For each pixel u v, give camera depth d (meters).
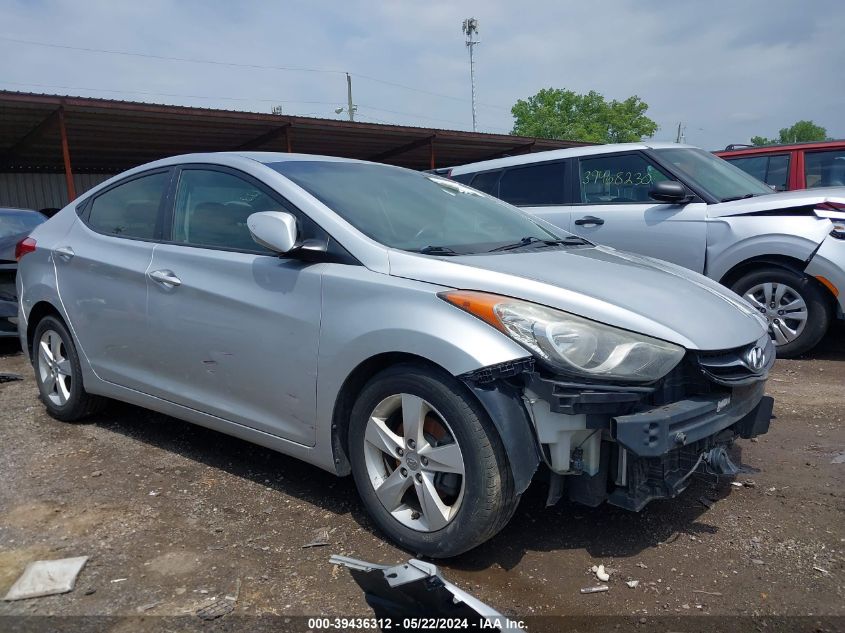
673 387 2.61
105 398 4.36
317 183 3.37
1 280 6.05
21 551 2.79
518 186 7.11
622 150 6.54
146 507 3.19
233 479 3.52
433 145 19.88
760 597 2.48
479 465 2.50
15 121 14.15
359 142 19.56
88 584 2.55
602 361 2.46
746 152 7.95
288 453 3.18
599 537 2.92
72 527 2.99
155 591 2.51
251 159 3.56
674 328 2.64
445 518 2.62
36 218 7.12
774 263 5.73
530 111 53.78
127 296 3.76
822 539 2.88
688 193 6.08
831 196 5.54
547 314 2.53
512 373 2.44
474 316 2.54
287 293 3.05
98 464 3.72
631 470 2.58
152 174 3.98
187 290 3.43
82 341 4.11
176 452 3.89
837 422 4.30
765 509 3.17
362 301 2.81
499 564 2.71
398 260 2.86
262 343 3.13
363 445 2.87
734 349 2.78
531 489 3.35
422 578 1.98
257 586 2.55
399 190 3.68
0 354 6.57
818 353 6.04
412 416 2.68
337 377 2.87
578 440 2.54
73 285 4.11
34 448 3.96
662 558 2.75
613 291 2.78
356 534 2.94
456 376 2.49
